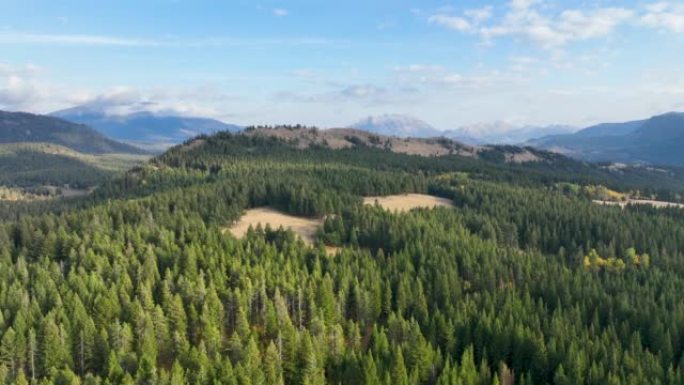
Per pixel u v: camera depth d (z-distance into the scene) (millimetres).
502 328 119438
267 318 116750
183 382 93188
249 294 124500
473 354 116250
